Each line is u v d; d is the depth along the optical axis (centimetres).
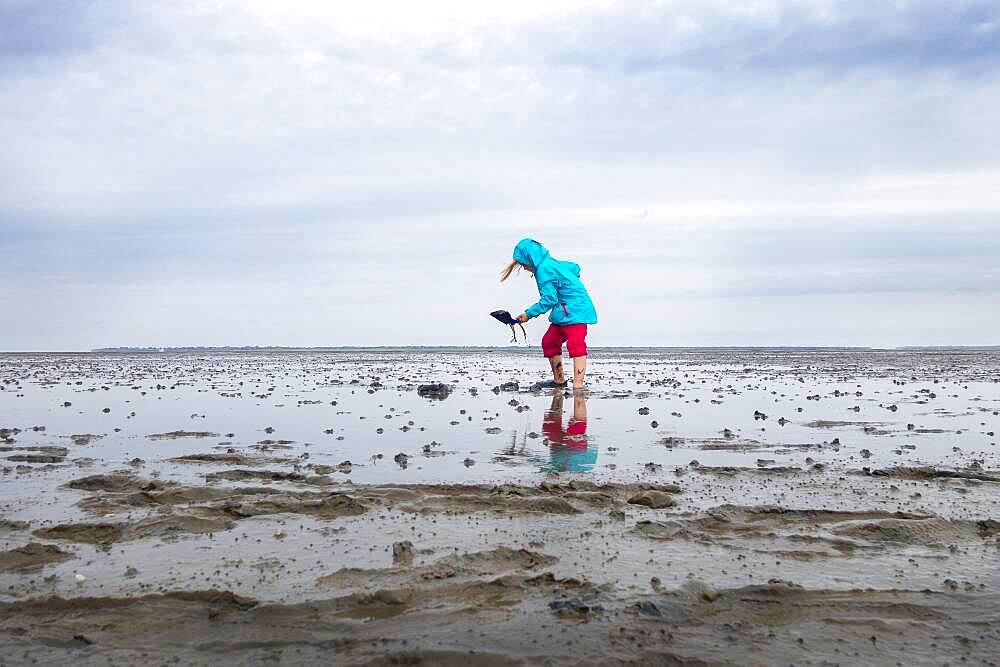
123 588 377
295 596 365
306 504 527
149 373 1920
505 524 485
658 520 493
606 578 390
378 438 827
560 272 1413
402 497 552
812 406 1139
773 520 499
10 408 1109
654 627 333
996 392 1370
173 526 479
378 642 320
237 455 716
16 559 421
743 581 385
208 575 394
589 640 321
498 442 802
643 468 659
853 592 372
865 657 308
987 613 348
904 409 1098
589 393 1352
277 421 966
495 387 1465
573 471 645
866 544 446
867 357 2923
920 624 338
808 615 347
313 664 303
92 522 485
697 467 660
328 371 2025
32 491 574
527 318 1414
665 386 1498
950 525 480
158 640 324
